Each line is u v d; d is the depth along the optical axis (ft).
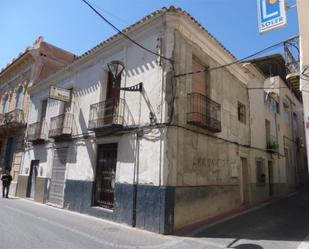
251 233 24.99
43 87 53.36
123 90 32.81
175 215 26.21
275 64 64.49
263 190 48.65
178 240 22.82
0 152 65.26
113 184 32.24
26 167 52.49
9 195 54.49
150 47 30.96
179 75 29.30
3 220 27.48
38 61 59.06
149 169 27.78
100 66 38.40
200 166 31.24
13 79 67.41
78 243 20.36
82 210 35.04
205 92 34.60
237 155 40.55
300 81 23.27
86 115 38.78
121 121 32.12
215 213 33.01
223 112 37.86
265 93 56.39
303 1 24.14
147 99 29.89
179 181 27.63
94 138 36.14
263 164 50.37
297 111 81.82
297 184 71.15
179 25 30.19
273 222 29.73
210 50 35.60
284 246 20.85
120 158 31.32
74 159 39.17
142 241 22.24
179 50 30.12
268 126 56.13
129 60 33.53
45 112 51.83
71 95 43.88
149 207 26.76
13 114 59.82
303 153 82.84
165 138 27.09
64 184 39.96
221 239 23.09
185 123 29.58
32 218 29.55
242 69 43.60
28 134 53.21
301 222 29.84
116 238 22.74
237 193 39.14
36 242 19.92
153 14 30.04
